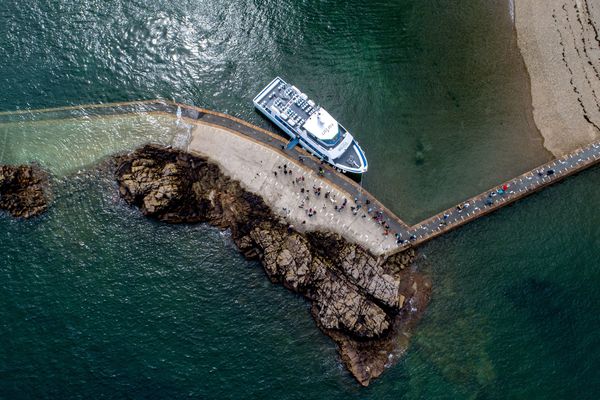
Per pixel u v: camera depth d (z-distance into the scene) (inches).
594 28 4579.2
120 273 3956.7
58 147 4254.4
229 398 3666.3
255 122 4362.7
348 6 4749.0
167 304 3885.3
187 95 4451.3
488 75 4564.5
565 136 4357.8
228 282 3971.5
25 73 4458.7
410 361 3838.6
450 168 4279.0
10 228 4030.5
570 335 3892.7
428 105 4473.4
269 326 3863.2
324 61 4596.5
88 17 4638.3
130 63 4534.9
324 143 4109.3
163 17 4667.8
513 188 4200.3
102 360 3713.1
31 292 3870.6
